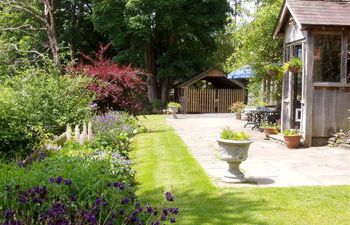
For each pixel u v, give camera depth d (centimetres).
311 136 1189
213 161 975
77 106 1270
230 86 3109
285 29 1376
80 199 420
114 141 1070
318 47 1178
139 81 1598
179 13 2903
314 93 1187
